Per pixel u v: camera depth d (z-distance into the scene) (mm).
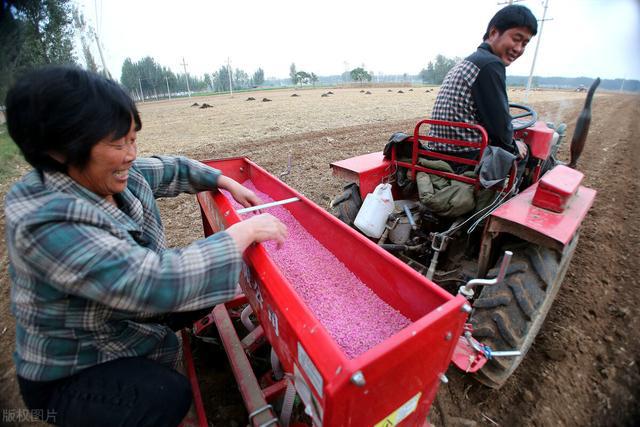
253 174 3064
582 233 4137
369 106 20469
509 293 1906
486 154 2127
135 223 1468
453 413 1986
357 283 1801
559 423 1919
